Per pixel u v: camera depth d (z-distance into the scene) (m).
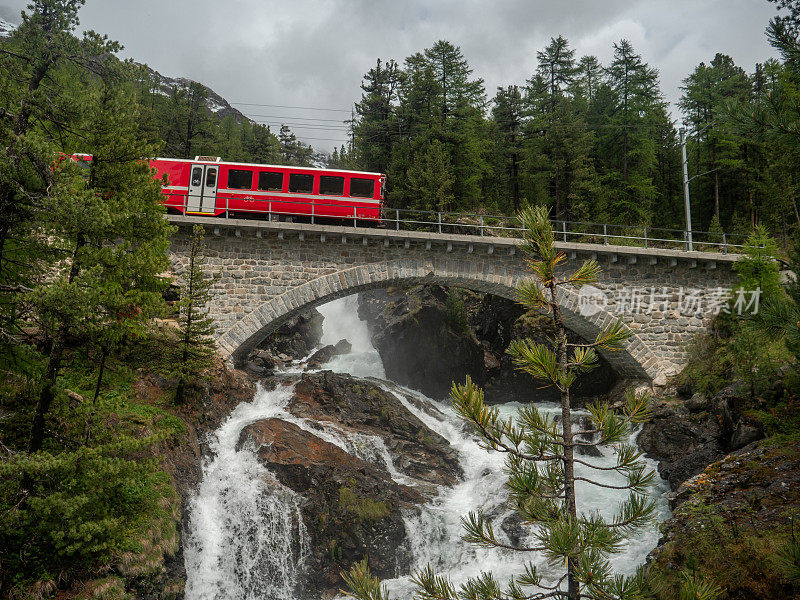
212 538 19.45
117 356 22.16
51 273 17.11
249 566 19.50
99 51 15.78
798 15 9.05
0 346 13.93
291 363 42.59
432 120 47.94
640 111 51.06
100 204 13.36
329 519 20.03
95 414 15.25
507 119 53.25
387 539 19.83
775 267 28.50
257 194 30.22
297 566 19.39
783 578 11.18
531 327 37.44
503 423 6.44
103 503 15.94
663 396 31.03
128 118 15.96
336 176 30.80
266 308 29.47
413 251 31.20
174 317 28.58
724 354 29.11
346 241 30.53
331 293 30.33
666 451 26.34
